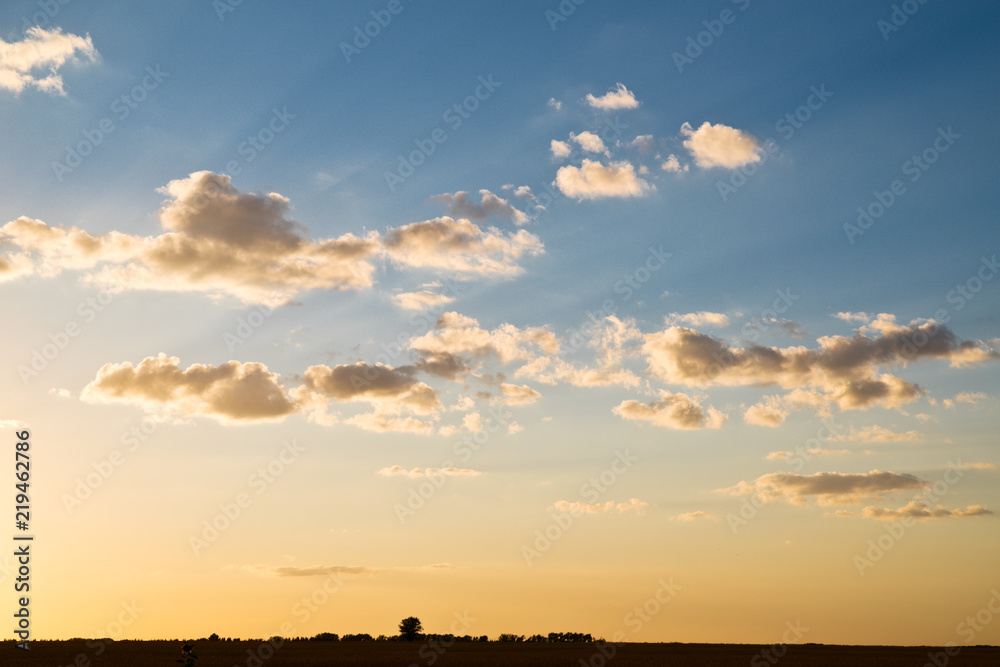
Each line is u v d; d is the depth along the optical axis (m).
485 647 124.94
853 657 94.62
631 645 133.00
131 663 77.06
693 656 97.50
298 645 125.12
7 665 75.50
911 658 94.75
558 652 108.19
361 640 151.25
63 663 77.25
